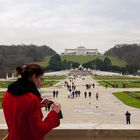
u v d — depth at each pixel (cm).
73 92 11838
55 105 848
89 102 10288
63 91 14475
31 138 809
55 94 12462
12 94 818
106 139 1118
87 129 1116
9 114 816
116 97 11756
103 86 17762
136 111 7956
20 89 813
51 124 822
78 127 1137
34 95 816
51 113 837
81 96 12531
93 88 16425
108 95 12600
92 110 8212
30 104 800
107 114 7450
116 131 1114
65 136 1115
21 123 802
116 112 7812
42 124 806
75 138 1118
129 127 1140
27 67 849
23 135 805
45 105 873
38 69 852
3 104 832
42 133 804
